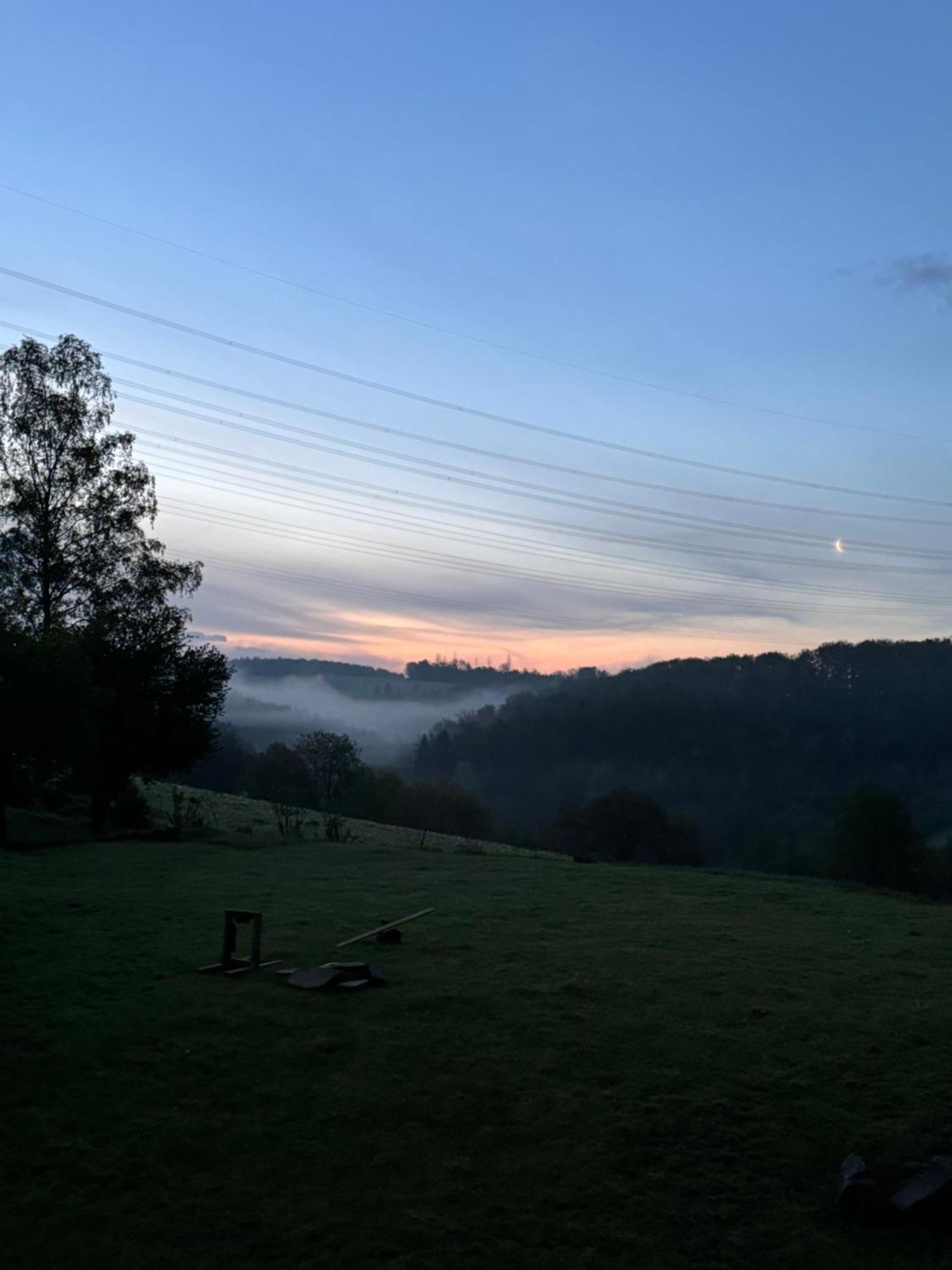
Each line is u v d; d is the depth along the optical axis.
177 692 27.28
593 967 10.42
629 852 50.06
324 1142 6.51
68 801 30.11
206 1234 5.53
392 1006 8.95
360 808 52.81
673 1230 5.66
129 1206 5.77
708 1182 6.12
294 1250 5.41
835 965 10.74
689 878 17.67
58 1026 8.30
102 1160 6.24
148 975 9.82
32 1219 5.62
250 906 13.35
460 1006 9.00
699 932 12.37
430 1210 5.79
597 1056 7.85
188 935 11.55
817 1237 5.62
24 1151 6.31
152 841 21.61
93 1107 6.91
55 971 9.88
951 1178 5.91
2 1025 8.31
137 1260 5.30
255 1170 6.17
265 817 32.69
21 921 12.01
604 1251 5.46
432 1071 7.54
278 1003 9.01
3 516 27.36
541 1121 6.79
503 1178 6.14
